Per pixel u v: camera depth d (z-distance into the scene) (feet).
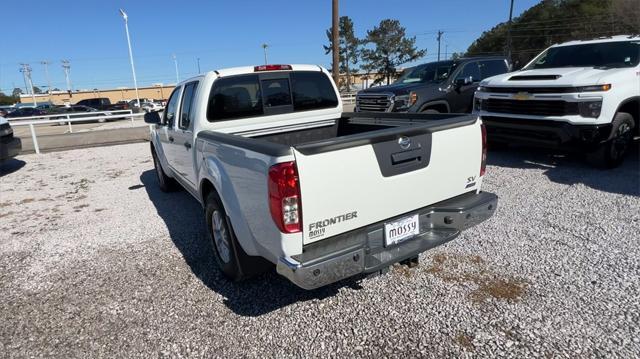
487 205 10.51
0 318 10.36
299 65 14.64
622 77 19.43
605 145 19.80
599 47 22.90
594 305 9.41
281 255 8.14
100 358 8.66
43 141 48.70
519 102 21.09
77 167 30.86
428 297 10.16
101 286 11.69
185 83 14.69
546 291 10.10
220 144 10.18
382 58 167.12
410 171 9.25
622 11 149.59
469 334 8.72
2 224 17.93
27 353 8.94
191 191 15.38
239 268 10.44
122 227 16.58
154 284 11.62
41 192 23.52
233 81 13.16
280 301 10.42
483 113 23.03
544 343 8.30
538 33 189.26
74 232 16.34
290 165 7.59
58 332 9.64
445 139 9.86
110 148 39.91
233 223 9.82
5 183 26.35
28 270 13.04
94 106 104.47
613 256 11.60
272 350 8.62
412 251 9.16
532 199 16.72
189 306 10.41
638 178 18.79
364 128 15.01
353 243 8.64
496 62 33.06
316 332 9.11
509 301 9.78
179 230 15.83
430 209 9.96
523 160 23.52
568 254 11.89
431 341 8.59
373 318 9.48
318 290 10.78
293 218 7.81
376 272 9.16
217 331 9.35
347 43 167.94
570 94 18.93
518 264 11.50
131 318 10.04
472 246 12.75
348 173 8.26
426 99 28.76
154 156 21.72
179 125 14.94
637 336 8.32
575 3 180.86
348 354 8.36
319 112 15.19
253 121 13.69
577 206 15.64
